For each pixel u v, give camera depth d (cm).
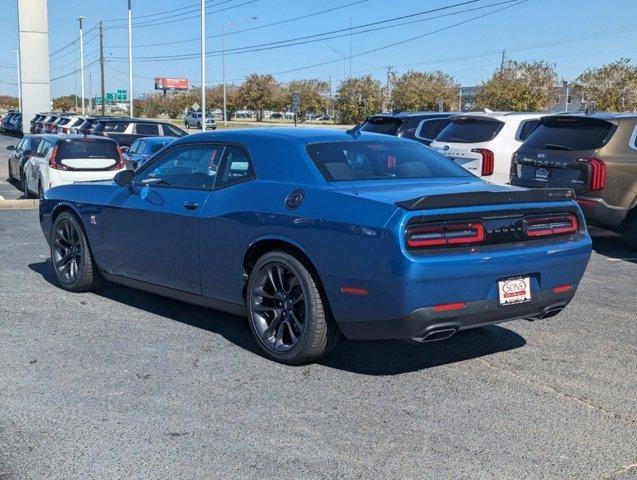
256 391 465
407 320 442
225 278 548
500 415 432
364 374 498
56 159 1395
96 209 666
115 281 675
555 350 555
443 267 439
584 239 516
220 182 565
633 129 959
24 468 361
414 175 551
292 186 512
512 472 362
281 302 514
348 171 524
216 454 378
